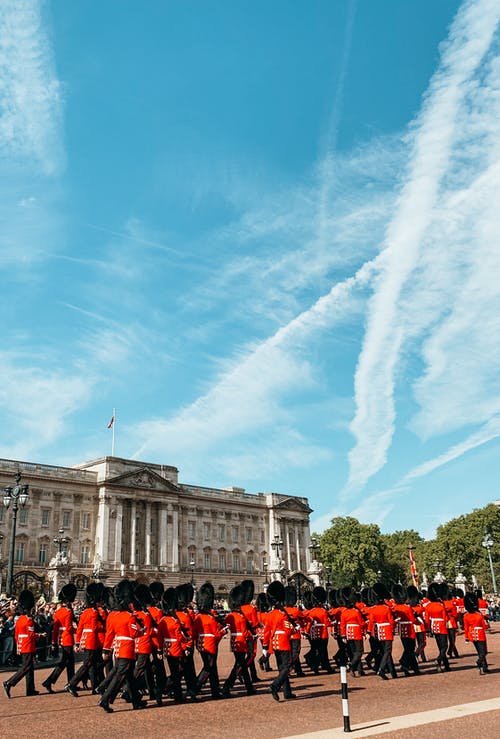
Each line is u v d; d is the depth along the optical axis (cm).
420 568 15050
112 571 10969
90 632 2127
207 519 13200
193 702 1978
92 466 11781
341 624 2531
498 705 1667
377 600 2495
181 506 12794
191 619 2155
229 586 12950
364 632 2650
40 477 10719
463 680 2234
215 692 2044
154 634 1992
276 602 2041
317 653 2638
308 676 2553
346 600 2688
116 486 11456
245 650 2098
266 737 1423
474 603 2469
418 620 2756
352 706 1775
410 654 2470
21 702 2017
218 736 1453
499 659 2919
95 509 11338
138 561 11625
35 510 10575
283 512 14475
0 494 10219
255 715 1702
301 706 1814
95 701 2020
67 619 2266
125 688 2027
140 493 11794
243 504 13950
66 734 1517
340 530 14475
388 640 2370
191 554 12700
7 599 3966
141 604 2159
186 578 12300
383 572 15212
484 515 12950
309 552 14700
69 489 11088
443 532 13450
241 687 2308
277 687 1938
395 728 1442
